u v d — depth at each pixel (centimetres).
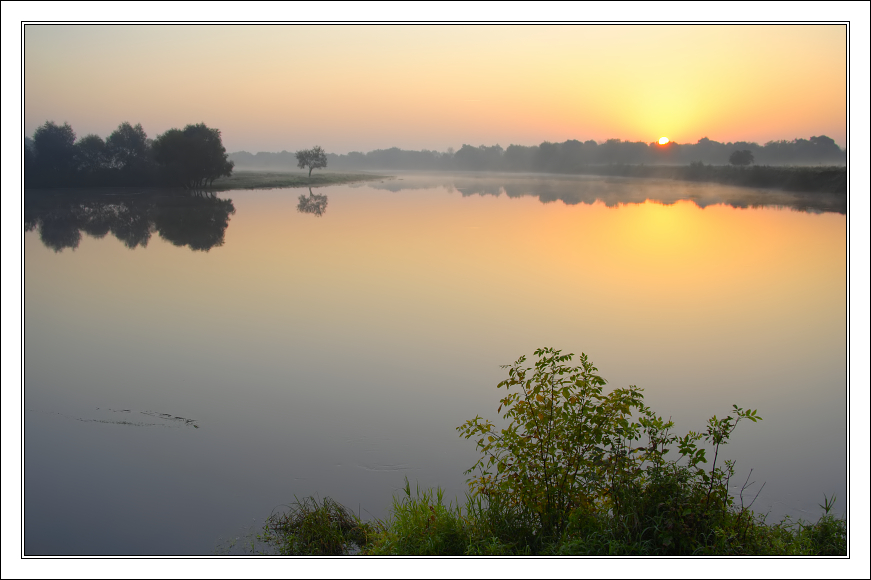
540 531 489
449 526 508
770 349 1270
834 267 2238
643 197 6116
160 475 730
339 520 603
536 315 1548
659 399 984
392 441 821
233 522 620
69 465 747
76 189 5981
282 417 901
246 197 5634
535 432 498
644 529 448
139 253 2588
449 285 1930
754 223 3684
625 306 1653
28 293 1814
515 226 3578
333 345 1300
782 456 776
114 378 1082
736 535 464
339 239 3002
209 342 1325
